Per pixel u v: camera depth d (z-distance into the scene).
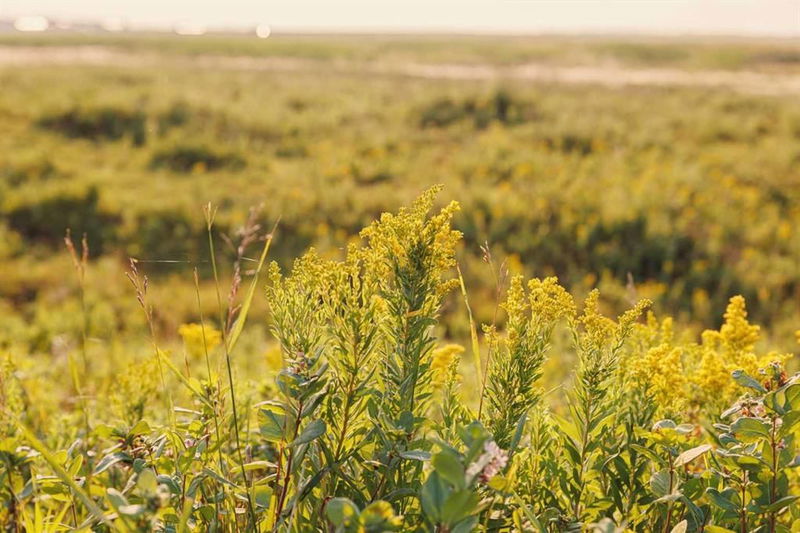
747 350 2.46
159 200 11.98
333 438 1.65
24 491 1.59
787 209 12.86
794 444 1.62
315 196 12.57
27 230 11.21
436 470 1.22
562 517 1.64
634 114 23.55
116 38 103.88
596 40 135.88
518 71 53.44
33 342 7.06
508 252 10.61
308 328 1.63
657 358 1.96
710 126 20.89
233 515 1.68
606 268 10.20
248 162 15.91
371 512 1.19
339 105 25.05
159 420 2.84
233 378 2.83
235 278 1.83
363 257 1.65
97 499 1.74
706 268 10.01
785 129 21.11
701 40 151.00
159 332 7.68
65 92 22.27
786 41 138.88
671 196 12.32
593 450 1.71
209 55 63.78
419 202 1.67
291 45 78.31
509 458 1.60
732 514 1.64
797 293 9.36
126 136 17.52
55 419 3.18
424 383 1.73
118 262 9.92
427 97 24.75
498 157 16.22
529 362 1.72
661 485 1.64
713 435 1.57
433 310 1.67
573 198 12.14
